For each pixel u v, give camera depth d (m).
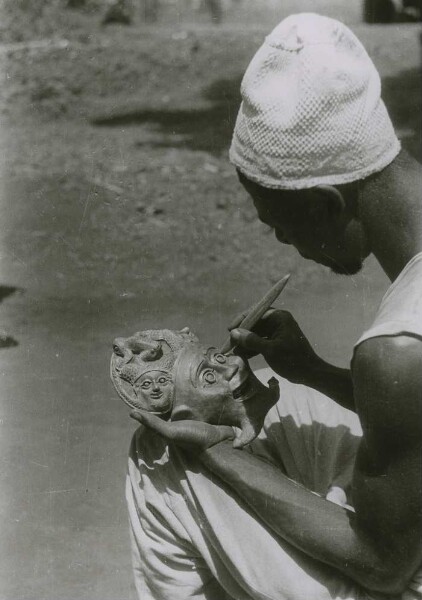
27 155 9.13
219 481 2.38
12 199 7.79
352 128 2.20
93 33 14.01
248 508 2.37
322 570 2.33
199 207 7.73
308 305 6.00
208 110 11.15
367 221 2.28
